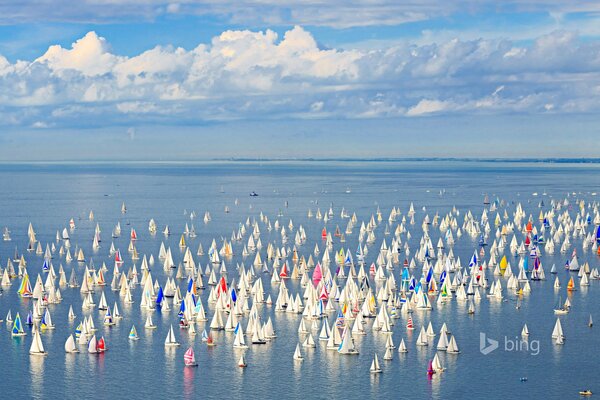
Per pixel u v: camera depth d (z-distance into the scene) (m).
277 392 184.88
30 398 182.50
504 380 192.25
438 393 184.75
